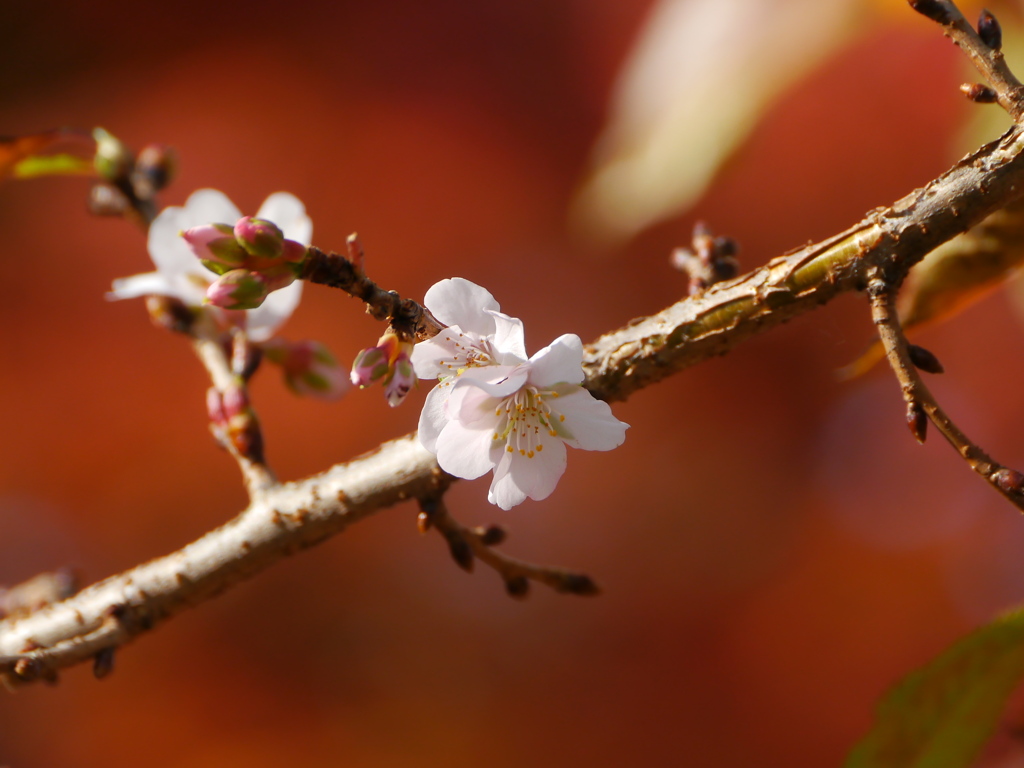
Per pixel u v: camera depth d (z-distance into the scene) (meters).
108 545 2.14
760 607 2.07
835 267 0.74
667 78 0.88
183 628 2.03
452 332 0.74
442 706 1.97
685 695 1.97
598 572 2.16
